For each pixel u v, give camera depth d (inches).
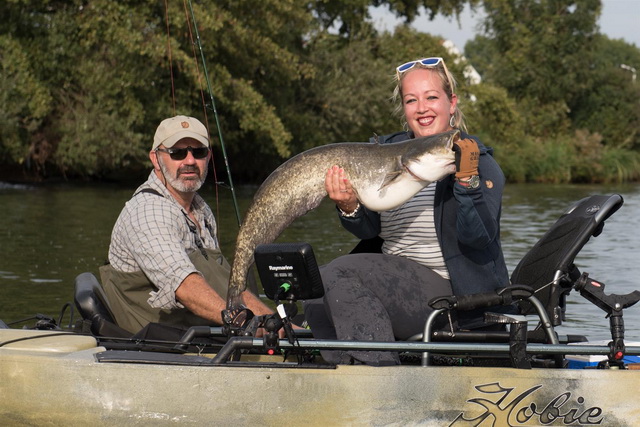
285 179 154.1
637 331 274.4
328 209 706.8
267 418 143.6
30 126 954.1
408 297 156.9
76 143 975.0
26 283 359.6
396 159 147.5
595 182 1610.5
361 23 1259.2
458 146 143.5
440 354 161.2
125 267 179.8
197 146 181.2
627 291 355.3
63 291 342.3
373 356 151.5
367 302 152.9
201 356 149.9
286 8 932.0
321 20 1261.1
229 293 159.5
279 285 140.6
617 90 1971.0
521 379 144.0
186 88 970.1
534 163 1533.0
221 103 949.8
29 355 145.7
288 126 1079.6
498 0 1784.0
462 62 1369.3
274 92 1055.6
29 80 906.7
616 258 455.5
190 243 181.8
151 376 143.4
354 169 150.1
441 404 143.6
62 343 151.2
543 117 1877.5
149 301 173.9
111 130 960.3
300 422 143.9
